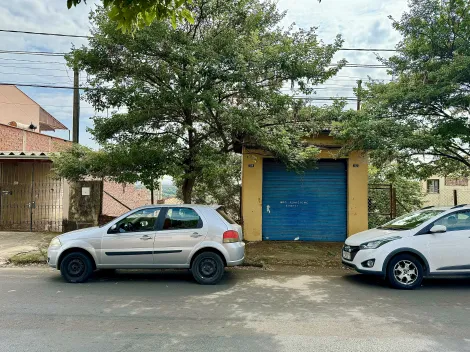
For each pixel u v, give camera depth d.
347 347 4.42
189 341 4.56
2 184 15.71
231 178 14.55
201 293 6.92
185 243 7.63
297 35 10.07
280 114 10.45
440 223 7.73
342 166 13.17
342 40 9.78
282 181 13.22
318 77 9.63
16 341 4.51
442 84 9.00
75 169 10.16
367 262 7.58
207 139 11.22
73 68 9.73
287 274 8.80
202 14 9.60
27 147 20.42
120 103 9.53
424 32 9.52
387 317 5.58
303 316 5.59
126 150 9.78
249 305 6.15
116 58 9.56
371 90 10.99
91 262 7.66
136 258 7.60
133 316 5.51
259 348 4.37
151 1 4.32
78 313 5.62
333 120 11.03
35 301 6.24
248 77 8.98
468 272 7.44
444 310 5.96
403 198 17.47
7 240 12.21
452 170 12.68
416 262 7.45
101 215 12.93
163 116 10.33
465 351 4.31
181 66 9.17
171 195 21.83
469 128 9.19
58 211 16.14
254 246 11.88
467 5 9.16
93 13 9.42
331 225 13.12
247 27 9.83
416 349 4.37
